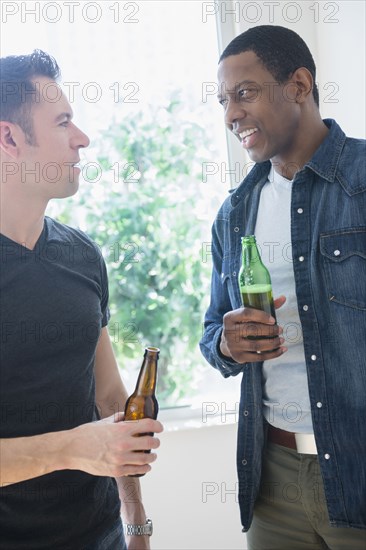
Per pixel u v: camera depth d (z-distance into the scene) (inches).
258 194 67.1
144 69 101.1
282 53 61.4
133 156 102.7
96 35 99.3
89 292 54.4
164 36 101.0
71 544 52.1
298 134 63.0
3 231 51.3
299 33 99.7
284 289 62.7
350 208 59.2
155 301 104.5
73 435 45.7
